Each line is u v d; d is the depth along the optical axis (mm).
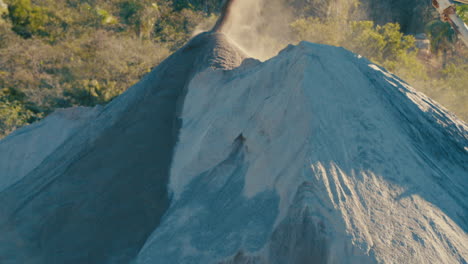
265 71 5211
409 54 21125
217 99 5953
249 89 5230
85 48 23688
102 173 5668
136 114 6773
